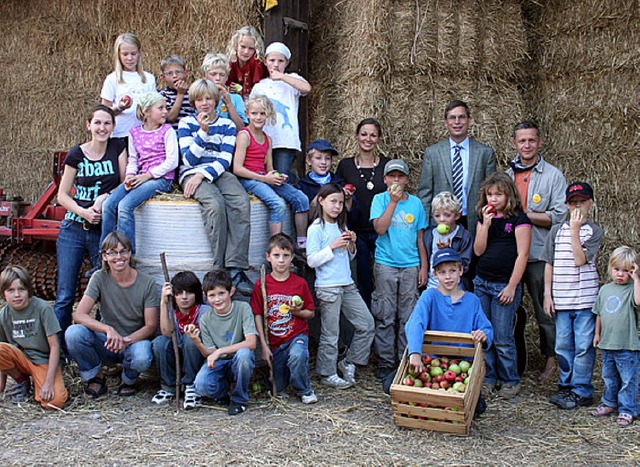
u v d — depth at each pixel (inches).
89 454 140.0
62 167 292.2
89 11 331.6
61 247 196.2
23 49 359.9
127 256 173.8
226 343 170.4
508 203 181.0
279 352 177.6
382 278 199.9
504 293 180.9
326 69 260.1
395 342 213.6
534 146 197.6
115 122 202.4
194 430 153.7
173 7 294.4
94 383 176.2
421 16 229.5
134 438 148.6
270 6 247.8
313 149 212.7
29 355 170.4
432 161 209.8
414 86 232.2
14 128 369.1
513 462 139.3
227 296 168.4
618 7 228.8
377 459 139.3
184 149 191.0
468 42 235.6
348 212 205.6
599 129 237.1
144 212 188.5
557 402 174.2
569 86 245.0
